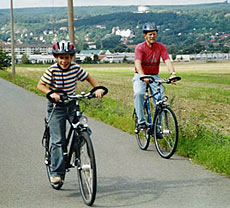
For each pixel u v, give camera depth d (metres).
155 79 11.78
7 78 58.94
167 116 10.91
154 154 11.30
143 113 11.69
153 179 8.90
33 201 7.63
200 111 22.86
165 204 7.33
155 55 11.59
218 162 9.66
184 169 9.70
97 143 12.85
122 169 9.75
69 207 7.30
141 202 7.46
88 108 20.83
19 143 13.05
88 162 7.29
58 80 7.86
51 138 7.97
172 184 8.52
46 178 9.12
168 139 10.98
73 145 7.77
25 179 9.06
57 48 7.66
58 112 7.89
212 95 35.22
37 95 30.75
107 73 96.56
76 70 7.92
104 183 8.66
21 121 17.75
